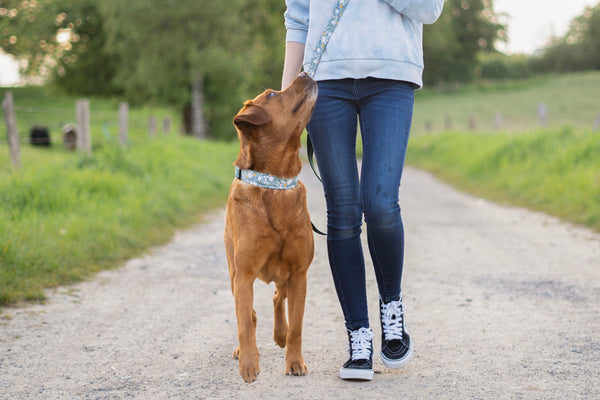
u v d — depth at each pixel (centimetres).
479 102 4831
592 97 4534
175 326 338
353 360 246
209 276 479
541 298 386
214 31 2088
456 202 990
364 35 245
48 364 272
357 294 252
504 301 382
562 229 680
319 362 273
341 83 249
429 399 221
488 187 1134
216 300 401
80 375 257
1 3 2714
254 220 241
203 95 2431
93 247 527
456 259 529
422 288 424
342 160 251
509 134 1559
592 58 8362
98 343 305
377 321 345
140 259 543
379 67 243
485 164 1305
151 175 910
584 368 254
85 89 2734
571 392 226
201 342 307
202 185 1005
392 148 244
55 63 2703
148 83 2098
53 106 3503
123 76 2180
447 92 5944
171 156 1108
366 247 590
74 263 482
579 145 1056
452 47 7081
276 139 244
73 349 295
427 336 311
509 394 225
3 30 2798
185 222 766
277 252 246
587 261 501
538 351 280
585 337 300
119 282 453
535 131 1323
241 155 252
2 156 1060
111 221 610
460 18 7481
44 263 447
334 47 247
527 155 1220
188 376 255
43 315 357
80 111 916
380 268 251
